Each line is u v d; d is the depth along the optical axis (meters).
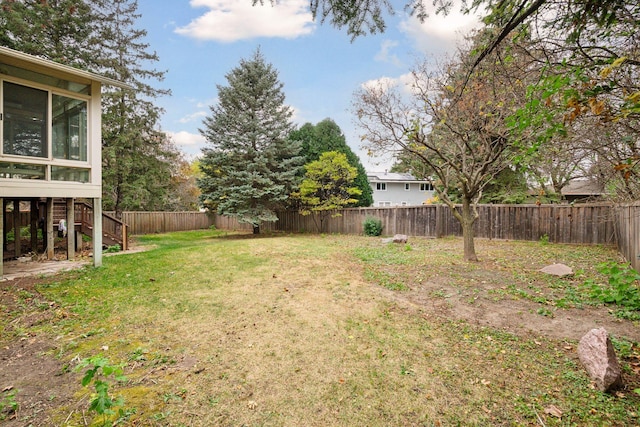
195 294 5.29
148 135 14.97
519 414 2.40
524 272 6.27
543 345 3.40
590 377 2.79
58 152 6.51
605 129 2.70
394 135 7.08
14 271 6.82
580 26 2.19
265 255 8.77
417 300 4.91
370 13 3.21
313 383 2.83
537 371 2.94
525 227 11.04
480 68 3.57
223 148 14.85
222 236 15.52
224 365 3.11
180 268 7.18
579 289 5.05
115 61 13.04
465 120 6.39
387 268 6.96
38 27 10.71
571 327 3.78
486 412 2.43
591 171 5.20
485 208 11.76
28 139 6.07
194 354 3.33
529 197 12.80
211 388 2.74
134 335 3.78
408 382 2.84
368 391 2.72
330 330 3.89
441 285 5.59
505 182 13.67
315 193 15.35
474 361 3.15
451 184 11.92
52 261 8.08
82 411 2.43
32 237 9.02
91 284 5.86
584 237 9.96
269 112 15.13
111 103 13.47
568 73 1.98
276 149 15.09
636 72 2.19
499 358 3.18
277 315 4.37
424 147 7.30
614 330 3.61
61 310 4.55
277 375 2.95
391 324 4.04
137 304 4.81
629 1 1.98
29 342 3.61
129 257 8.58
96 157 7.10
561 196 11.40
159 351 3.39
